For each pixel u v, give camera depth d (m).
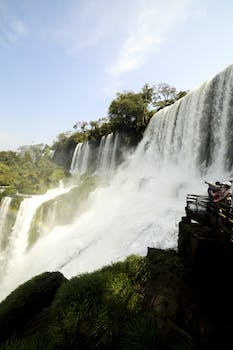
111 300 5.11
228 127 20.25
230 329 3.92
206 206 6.74
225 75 20.77
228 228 4.98
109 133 51.97
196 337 4.01
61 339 4.79
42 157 77.31
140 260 6.32
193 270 5.53
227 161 20.22
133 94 42.16
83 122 69.31
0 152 72.25
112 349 4.39
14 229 27.17
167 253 6.95
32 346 4.82
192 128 24.69
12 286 16.41
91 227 18.95
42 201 28.97
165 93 43.72
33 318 6.56
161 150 31.34
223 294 4.71
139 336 4.17
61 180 49.75
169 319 4.53
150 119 39.22
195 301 4.68
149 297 5.17
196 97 24.62
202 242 5.49
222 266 5.03
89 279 5.81
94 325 4.70
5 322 6.47
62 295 5.59
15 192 36.81
